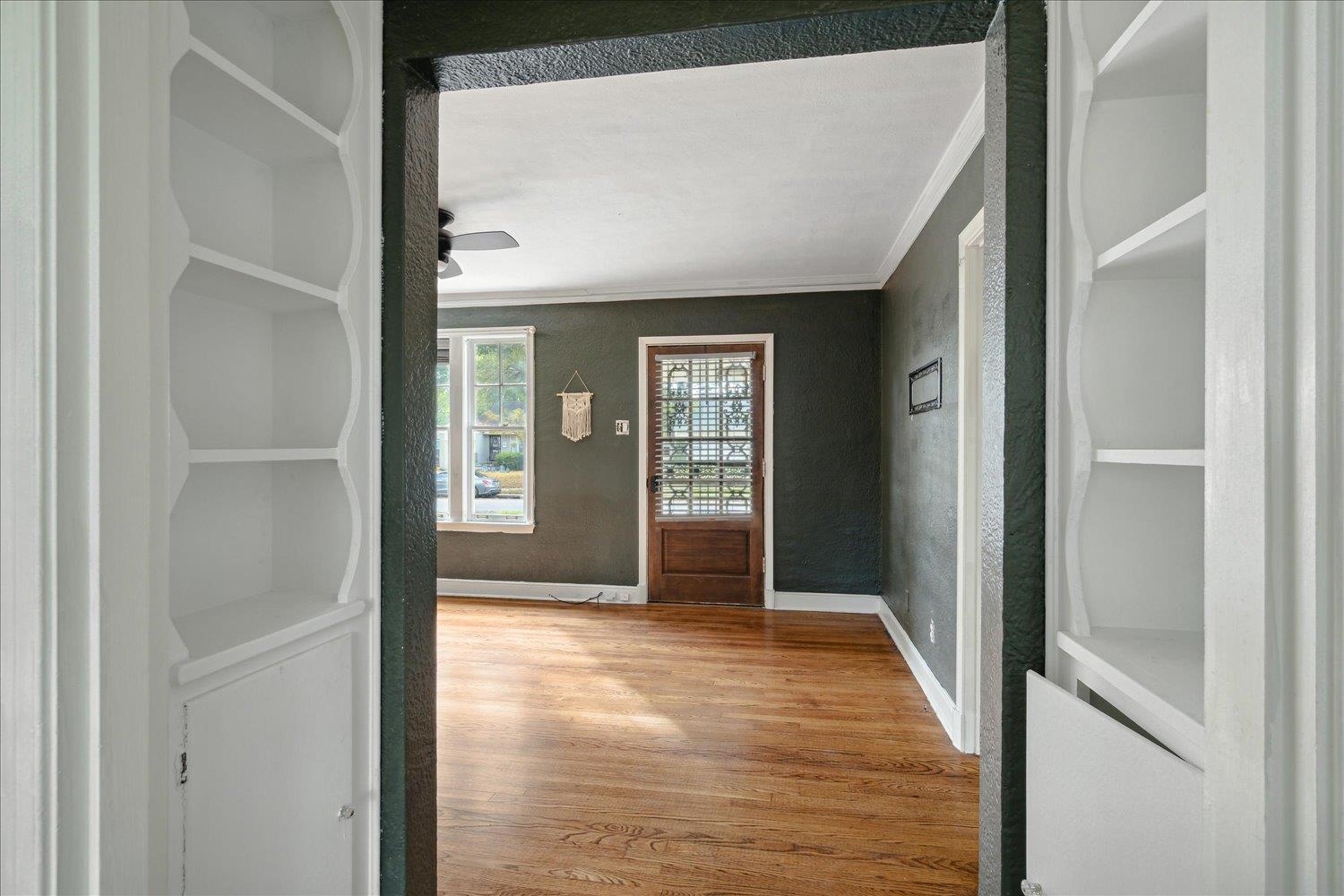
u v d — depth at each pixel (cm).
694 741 279
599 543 529
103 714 70
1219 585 63
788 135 247
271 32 129
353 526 126
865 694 333
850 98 220
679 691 336
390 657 134
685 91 216
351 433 126
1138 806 84
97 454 70
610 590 526
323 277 127
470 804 230
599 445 528
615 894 185
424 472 142
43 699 67
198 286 109
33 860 67
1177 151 109
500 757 264
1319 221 54
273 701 108
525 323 537
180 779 90
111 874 71
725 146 257
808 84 212
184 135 111
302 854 114
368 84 130
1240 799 60
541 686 343
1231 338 61
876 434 492
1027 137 117
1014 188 117
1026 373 117
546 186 298
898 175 286
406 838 135
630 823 219
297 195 129
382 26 134
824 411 498
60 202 67
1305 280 54
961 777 248
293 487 130
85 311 69
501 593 541
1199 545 109
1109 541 111
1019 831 118
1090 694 110
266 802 106
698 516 517
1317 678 53
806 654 396
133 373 74
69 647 68
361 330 128
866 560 494
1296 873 55
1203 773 71
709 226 355
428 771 144
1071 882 100
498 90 216
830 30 126
